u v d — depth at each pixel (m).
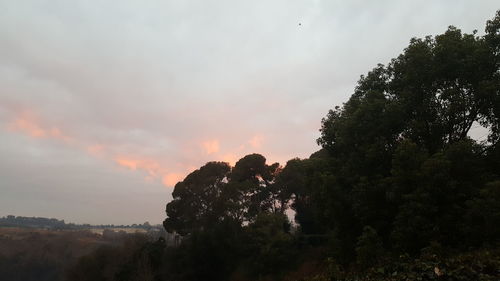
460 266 6.98
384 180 22.58
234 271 53.19
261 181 63.09
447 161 19.72
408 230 19.69
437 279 7.01
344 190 26.98
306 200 55.62
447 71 23.73
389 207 23.47
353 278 8.50
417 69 24.47
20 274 105.50
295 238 50.34
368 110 26.00
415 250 19.78
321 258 41.09
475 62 23.02
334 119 32.09
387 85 28.56
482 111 23.69
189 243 57.00
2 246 116.50
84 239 130.62
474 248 17.06
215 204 60.25
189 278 54.91
